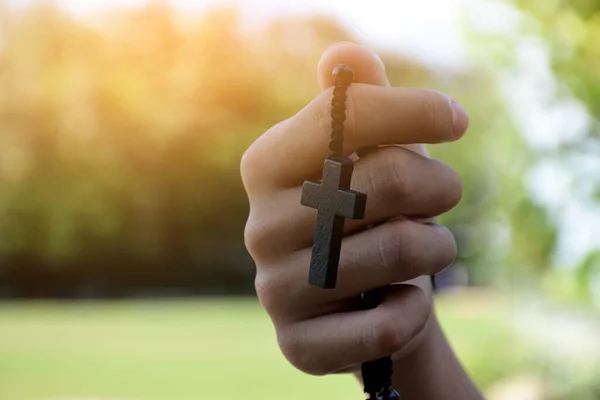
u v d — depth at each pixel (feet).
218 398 26.55
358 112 2.82
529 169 12.60
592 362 18.60
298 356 2.99
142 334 45.27
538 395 19.36
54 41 82.07
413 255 2.82
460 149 39.45
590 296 12.37
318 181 2.83
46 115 81.46
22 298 82.53
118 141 82.48
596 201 11.74
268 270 3.04
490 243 19.38
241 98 84.89
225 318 55.36
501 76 13.29
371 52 3.05
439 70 64.28
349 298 3.02
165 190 83.76
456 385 3.74
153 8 84.28
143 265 84.53
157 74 84.02
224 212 84.64
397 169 2.81
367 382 3.04
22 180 81.71
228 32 85.40
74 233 82.38
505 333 26.27
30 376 30.96
